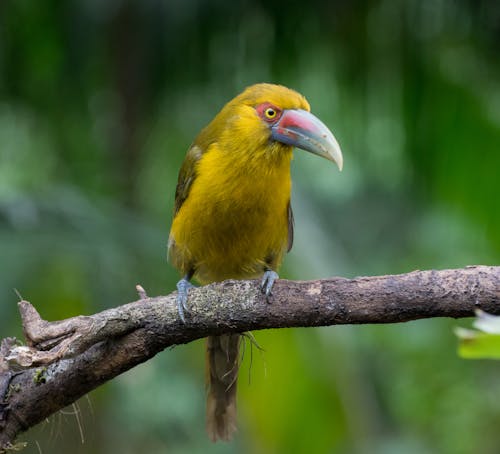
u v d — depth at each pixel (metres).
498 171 11.87
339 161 8.38
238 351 8.62
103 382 6.84
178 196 9.01
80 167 13.17
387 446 18.77
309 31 12.19
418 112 12.12
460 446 18.78
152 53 12.17
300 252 11.67
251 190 8.46
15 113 13.38
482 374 19.48
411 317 6.40
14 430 6.88
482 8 11.83
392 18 12.03
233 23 12.00
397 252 19.19
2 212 10.87
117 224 11.18
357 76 12.29
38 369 6.78
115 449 16.33
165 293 11.26
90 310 11.08
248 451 12.08
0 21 12.52
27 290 10.65
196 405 17.47
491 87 12.07
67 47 12.32
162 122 13.12
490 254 13.05
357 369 11.09
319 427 10.62
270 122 8.48
